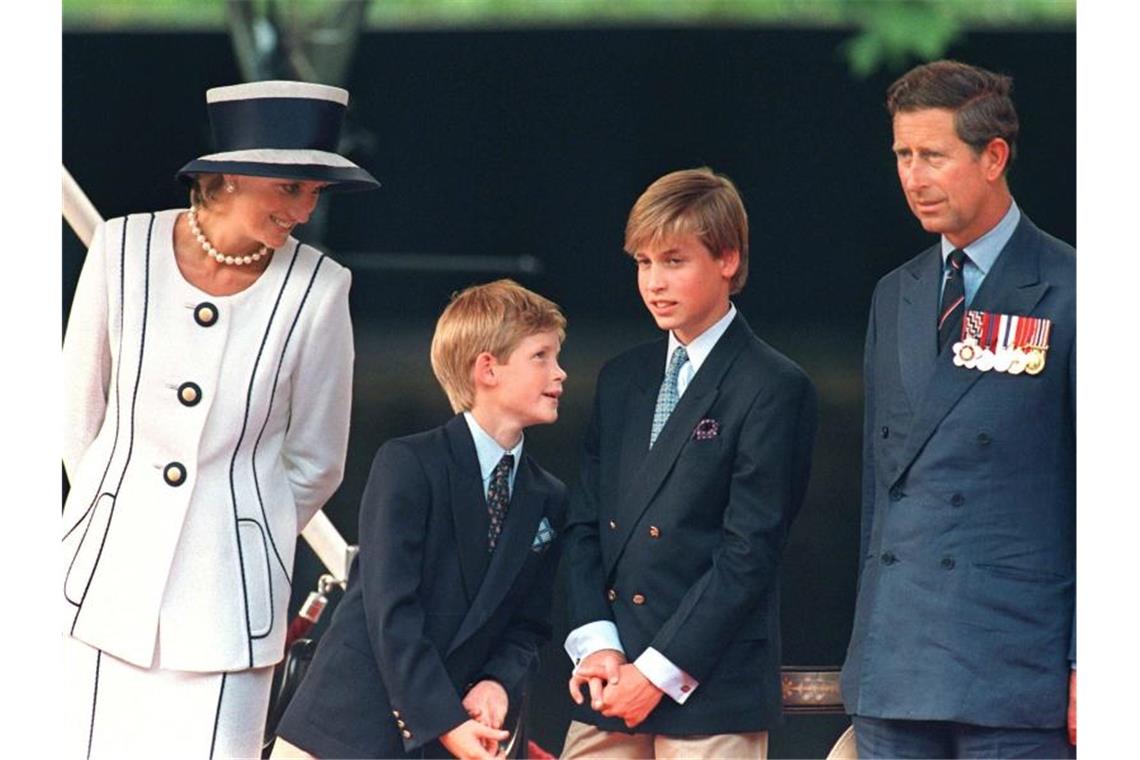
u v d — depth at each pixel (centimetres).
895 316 1881
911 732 1853
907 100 1844
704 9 5688
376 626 1827
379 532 1839
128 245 1834
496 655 1883
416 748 1827
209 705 1817
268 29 4028
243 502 1828
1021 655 1802
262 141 1831
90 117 5238
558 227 5834
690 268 1883
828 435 4231
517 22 5788
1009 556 1811
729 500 1886
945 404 1827
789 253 5562
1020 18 4972
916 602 1823
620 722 1909
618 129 5791
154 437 1820
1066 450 1831
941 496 1823
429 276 5741
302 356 1838
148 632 1808
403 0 5762
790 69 5594
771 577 1873
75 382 1856
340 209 5762
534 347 1872
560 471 3956
